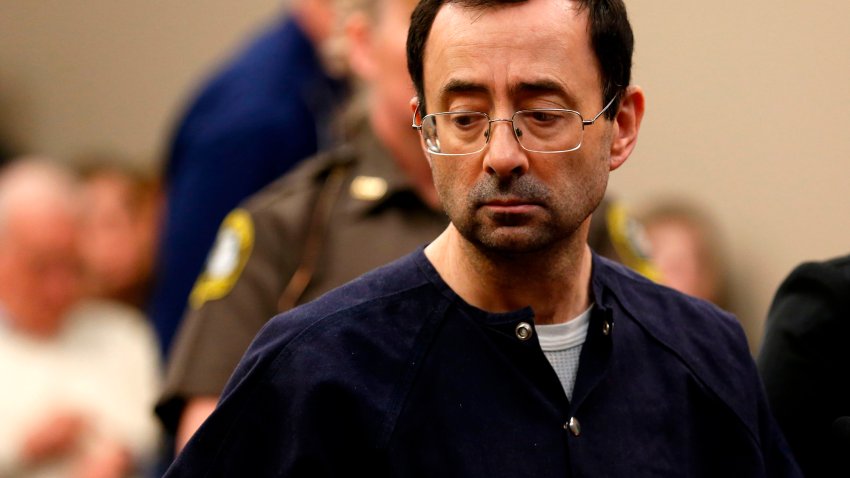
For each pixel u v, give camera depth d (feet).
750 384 26.35
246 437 24.13
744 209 65.67
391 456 23.61
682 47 66.80
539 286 24.54
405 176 36.99
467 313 24.43
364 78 39.60
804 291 30.86
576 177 23.68
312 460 23.79
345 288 25.07
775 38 65.41
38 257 53.06
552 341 24.90
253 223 36.96
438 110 23.77
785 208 64.95
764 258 65.10
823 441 30.17
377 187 36.83
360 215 36.70
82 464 53.21
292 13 48.47
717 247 61.67
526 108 23.39
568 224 23.68
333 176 37.55
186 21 80.38
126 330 56.44
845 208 63.82
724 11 66.18
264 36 48.78
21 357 52.95
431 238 36.63
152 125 80.84
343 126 40.29
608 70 24.18
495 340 24.34
